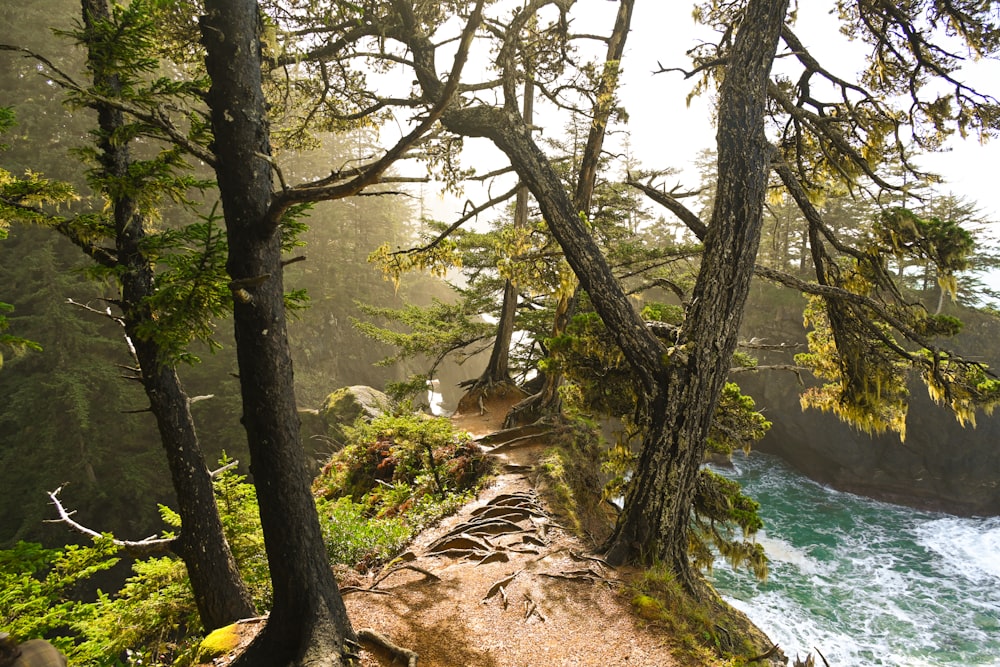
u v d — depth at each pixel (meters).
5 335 4.39
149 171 4.62
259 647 4.60
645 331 7.54
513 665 5.32
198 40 7.00
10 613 5.36
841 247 8.39
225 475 9.06
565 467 11.45
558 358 8.47
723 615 7.12
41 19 24.50
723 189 7.22
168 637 7.63
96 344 22.86
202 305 3.95
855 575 18.52
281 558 4.47
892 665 14.05
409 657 5.06
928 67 8.44
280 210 3.96
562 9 8.26
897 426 9.01
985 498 23.98
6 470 20.00
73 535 19.92
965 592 17.42
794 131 9.57
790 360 28.92
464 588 6.85
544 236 9.90
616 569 7.22
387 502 11.53
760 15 7.05
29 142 23.27
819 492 26.48
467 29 3.18
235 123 4.13
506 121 7.62
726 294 7.21
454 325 20.16
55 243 23.02
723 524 8.52
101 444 21.89
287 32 7.87
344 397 24.73
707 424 7.42
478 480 11.70
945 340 25.25
